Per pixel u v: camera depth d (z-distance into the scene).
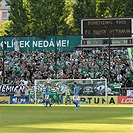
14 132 49.06
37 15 193.75
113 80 145.75
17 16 196.75
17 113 84.56
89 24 156.12
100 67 154.00
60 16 195.12
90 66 155.38
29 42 165.50
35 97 128.38
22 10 196.75
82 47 159.00
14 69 159.00
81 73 153.00
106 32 155.50
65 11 197.00
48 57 162.38
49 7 193.75
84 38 158.00
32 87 129.00
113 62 154.75
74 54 160.75
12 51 166.00
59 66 158.00
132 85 144.50
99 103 126.56
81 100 126.94
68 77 150.25
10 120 67.38
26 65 160.38
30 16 196.25
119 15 194.88
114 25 154.88
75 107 107.44
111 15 194.62
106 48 158.62
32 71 157.38
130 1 193.88
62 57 160.50
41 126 56.62
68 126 56.41
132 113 83.00
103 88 126.62
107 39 155.88
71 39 161.75
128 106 110.88
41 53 163.62
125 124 59.22
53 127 55.03
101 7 196.12
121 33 154.88
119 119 68.50
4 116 76.31
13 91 132.25
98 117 73.06
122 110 93.06
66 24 195.25
